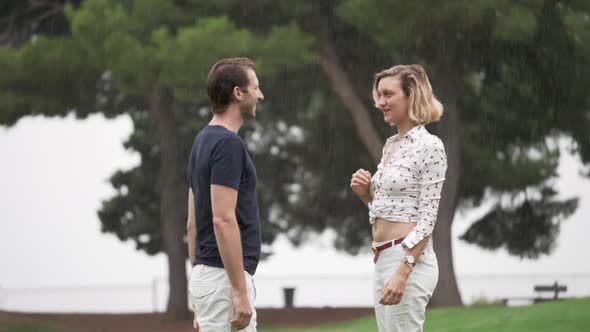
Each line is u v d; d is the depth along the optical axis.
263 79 29.62
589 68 29.59
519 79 30.03
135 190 46.19
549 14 27.78
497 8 25.03
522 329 17.47
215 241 7.06
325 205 44.06
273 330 34.50
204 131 7.18
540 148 35.91
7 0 35.81
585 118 31.78
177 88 28.88
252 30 30.55
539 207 40.41
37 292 55.91
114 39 27.91
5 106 32.81
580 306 18.69
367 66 33.50
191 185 7.45
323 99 37.03
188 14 30.25
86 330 36.06
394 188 7.66
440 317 22.08
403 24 25.86
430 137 7.67
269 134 44.94
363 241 47.12
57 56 31.09
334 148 39.56
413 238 7.41
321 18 30.84
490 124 33.06
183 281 40.22
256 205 7.24
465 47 29.62
